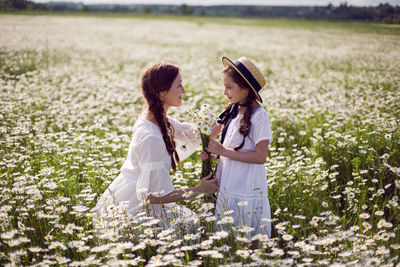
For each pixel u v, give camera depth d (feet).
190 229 8.04
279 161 12.27
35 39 57.21
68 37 67.41
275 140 15.47
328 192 10.61
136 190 8.14
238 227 7.48
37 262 7.21
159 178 8.05
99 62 41.42
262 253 6.76
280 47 65.26
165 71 8.09
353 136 14.39
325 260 6.66
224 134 8.76
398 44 50.72
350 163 12.20
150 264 6.75
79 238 8.07
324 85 27.84
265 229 8.16
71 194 9.95
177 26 132.05
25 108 18.52
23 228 7.73
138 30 104.01
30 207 8.39
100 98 22.66
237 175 8.29
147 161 7.98
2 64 33.24
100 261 7.06
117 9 284.61
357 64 38.52
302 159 13.26
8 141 13.32
